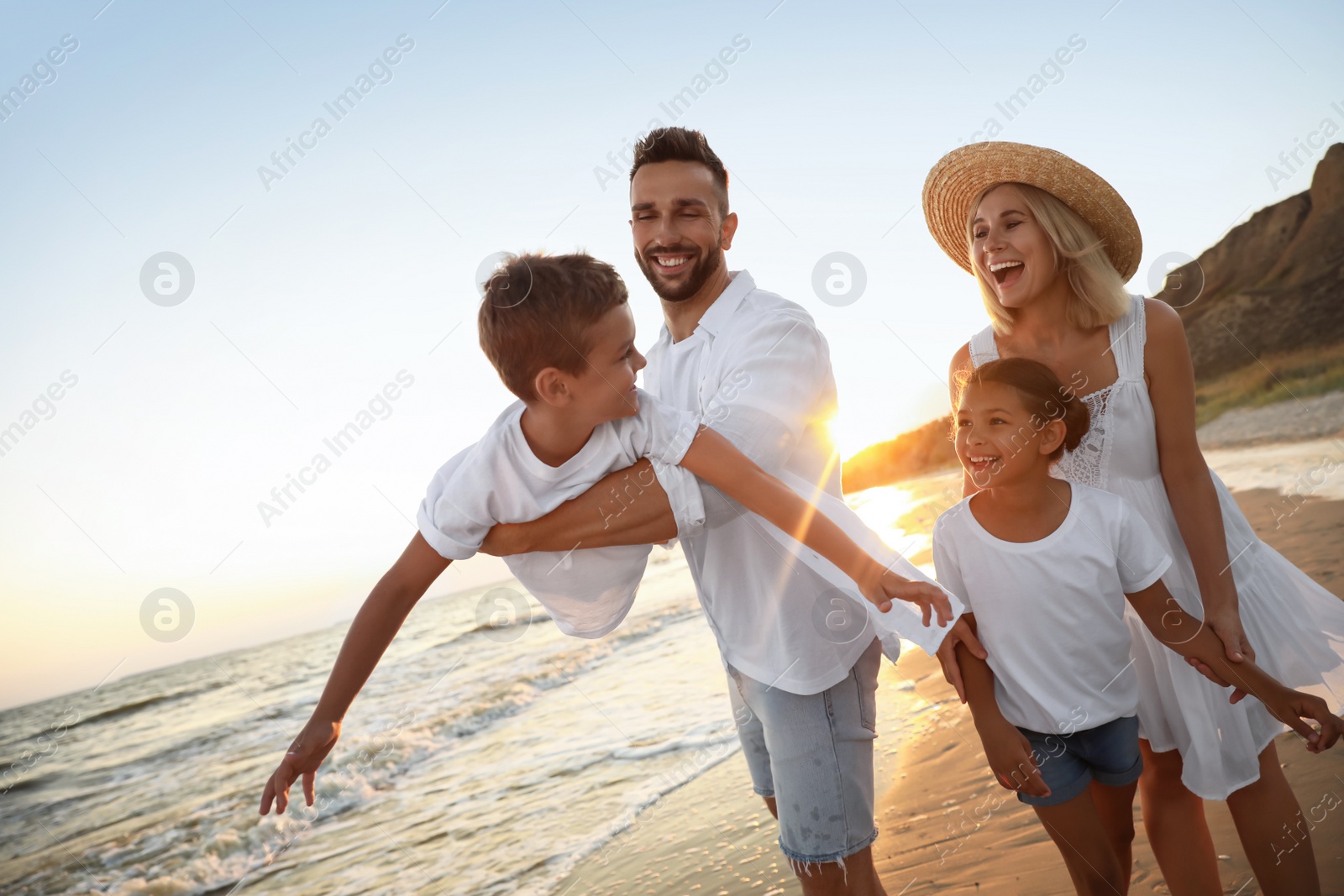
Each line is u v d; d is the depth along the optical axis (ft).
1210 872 6.27
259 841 16.69
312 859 13.41
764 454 5.62
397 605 5.48
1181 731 6.23
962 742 9.89
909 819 8.10
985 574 5.96
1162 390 6.37
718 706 15.51
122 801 24.41
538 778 13.94
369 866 12.12
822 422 6.42
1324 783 6.98
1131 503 6.47
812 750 5.90
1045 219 6.40
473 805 13.52
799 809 5.93
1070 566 5.74
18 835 22.40
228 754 28.66
